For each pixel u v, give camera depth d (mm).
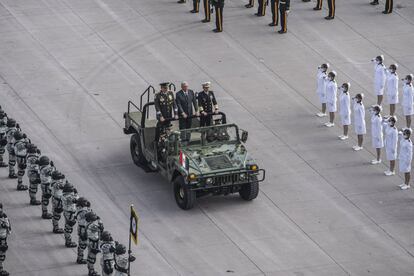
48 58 147500
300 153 125250
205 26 157875
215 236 108250
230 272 102125
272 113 134375
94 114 133250
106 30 155875
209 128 115250
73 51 149625
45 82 141125
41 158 110750
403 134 117000
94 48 150500
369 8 164750
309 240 107875
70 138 127500
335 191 117312
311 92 139875
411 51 151375
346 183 119000
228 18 161000
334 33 156500
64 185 105750
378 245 107312
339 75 144375
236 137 116062
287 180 119250
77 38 153375
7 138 118688
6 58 147375
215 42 153125
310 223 110938
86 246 102812
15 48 150250
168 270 102312
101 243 97250
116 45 151500
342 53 150625
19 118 131750
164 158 115312
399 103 139375
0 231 100375
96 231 99688
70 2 165500
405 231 109875
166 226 109875
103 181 118562
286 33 156125
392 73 134375
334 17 161000
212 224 110375
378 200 115750
